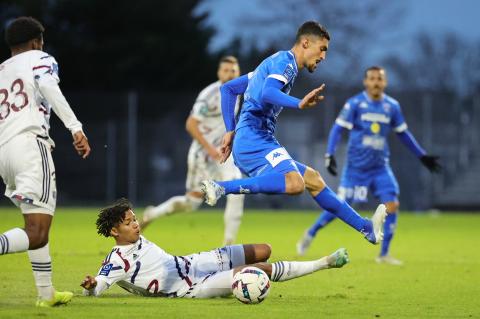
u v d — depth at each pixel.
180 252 44.78
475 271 38.91
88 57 144.00
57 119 108.06
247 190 27.67
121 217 26.00
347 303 27.09
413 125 109.44
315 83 157.38
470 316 24.72
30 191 23.52
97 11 144.25
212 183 27.22
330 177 109.19
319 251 49.94
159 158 109.06
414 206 109.75
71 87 144.88
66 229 64.06
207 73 148.25
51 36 142.00
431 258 46.41
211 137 47.25
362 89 108.88
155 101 109.94
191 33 150.00
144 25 148.00
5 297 26.50
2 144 23.83
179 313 23.53
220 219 85.69
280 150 28.33
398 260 44.75
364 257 46.53
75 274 33.62
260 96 28.45
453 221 89.56
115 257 26.06
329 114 108.75
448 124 109.38
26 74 24.00
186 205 47.19
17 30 24.64
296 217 92.19
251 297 25.34
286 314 24.00
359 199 46.28
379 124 45.84
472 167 110.00
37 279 24.20
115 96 108.38
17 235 23.22
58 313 23.11
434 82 188.75
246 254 27.27
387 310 25.66
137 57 144.38
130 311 23.72
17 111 23.89
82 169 108.19
